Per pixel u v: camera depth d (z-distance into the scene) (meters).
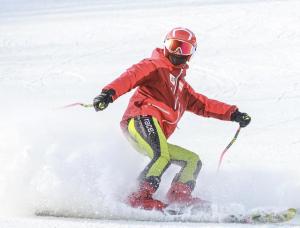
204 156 15.98
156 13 44.06
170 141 17.73
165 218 10.94
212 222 10.84
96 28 39.66
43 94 24.06
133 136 12.16
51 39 37.06
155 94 12.20
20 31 40.41
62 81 26.53
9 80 27.03
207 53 30.77
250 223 10.76
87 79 26.70
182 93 12.55
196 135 18.36
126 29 38.56
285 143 17.02
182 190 11.73
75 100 22.84
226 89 24.17
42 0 57.12
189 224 10.45
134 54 31.39
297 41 32.28
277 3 44.72
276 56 29.33
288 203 12.17
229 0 48.00
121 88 11.70
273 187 13.10
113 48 33.28
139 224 10.33
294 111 20.55
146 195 11.43
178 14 42.88
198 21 39.62
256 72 26.58
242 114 12.80
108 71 28.00
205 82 25.42
